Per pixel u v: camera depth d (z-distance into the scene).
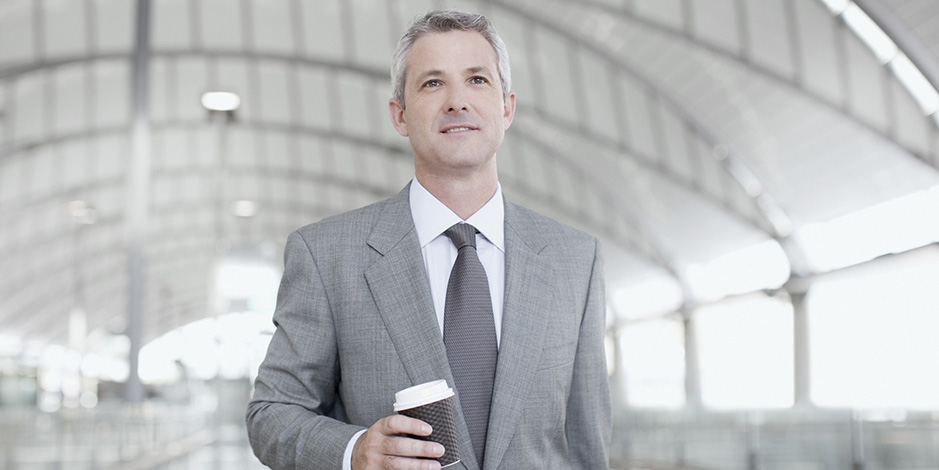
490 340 2.07
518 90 22.16
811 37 16.20
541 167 27.59
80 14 19.69
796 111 18.42
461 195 2.20
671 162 22.55
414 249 2.13
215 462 14.88
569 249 2.28
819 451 8.04
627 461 13.26
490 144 2.15
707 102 19.89
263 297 23.41
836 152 18.42
